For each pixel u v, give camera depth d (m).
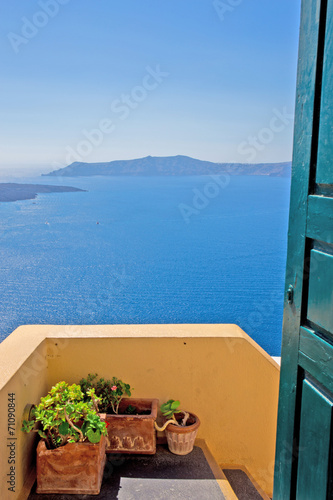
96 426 2.22
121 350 2.66
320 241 1.16
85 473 2.22
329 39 1.09
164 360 2.68
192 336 2.67
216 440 2.76
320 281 1.15
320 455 1.14
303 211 1.25
